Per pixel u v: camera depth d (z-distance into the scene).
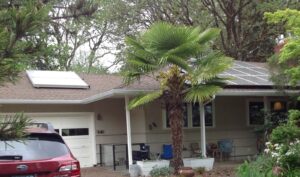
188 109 18.56
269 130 17.53
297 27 11.55
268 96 18.28
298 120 12.87
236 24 28.61
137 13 28.22
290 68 13.20
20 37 4.69
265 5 26.08
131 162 15.22
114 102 18.62
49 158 7.44
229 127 19.36
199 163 15.41
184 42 13.46
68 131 17.62
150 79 16.25
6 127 4.97
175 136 13.84
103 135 18.28
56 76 19.11
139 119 18.05
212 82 13.89
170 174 14.23
